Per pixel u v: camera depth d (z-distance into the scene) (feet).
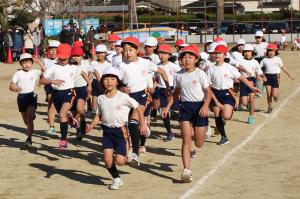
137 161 33.94
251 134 46.19
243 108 59.72
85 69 44.98
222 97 42.29
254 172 33.99
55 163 37.37
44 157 39.19
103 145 30.25
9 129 50.49
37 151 41.14
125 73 37.24
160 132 48.08
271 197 28.89
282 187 30.71
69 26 133.59
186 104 31.81
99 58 49.98
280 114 56.49
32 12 172.86
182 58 31.94
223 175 33.37
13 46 128.57
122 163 30.01
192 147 38.04
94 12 216.95
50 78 40.78
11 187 31.65
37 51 129.70
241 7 266.57
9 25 153.58
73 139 45.37
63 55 40.65
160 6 257.75
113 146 30.40
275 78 57.26
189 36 177.68
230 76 42.45
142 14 236.84
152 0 277.23
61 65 40.75
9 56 126.62
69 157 39.11
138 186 31.27
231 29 180.86
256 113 57.31
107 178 33.37
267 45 62.54
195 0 278.87
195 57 31.96
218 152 39.65
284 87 79.51
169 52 44.50
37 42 129.90
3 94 76.02
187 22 189.16
